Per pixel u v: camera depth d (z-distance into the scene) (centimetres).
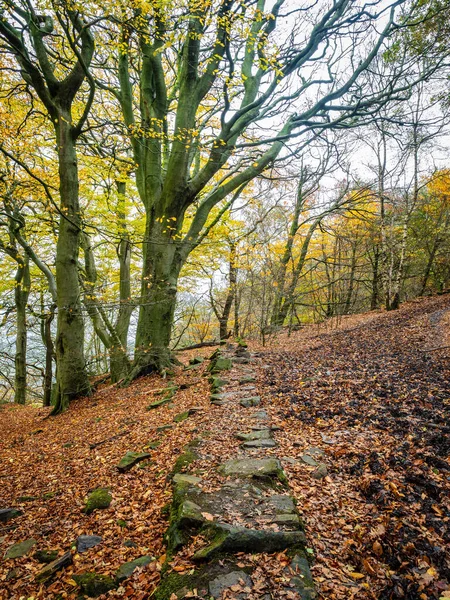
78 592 320
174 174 1127
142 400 980
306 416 636
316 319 2497
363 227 2214
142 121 1124
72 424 952
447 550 312
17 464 732
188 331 2403
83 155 1254
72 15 783
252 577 285
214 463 483
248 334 2067
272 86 1000
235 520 347
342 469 455
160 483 479
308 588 271
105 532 405
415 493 389
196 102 1110
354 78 1130
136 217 1527
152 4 747
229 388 857
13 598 334
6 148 1069
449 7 1038
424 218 2427
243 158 1302
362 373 859
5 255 1593
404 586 280
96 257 1694
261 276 1755
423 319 1553
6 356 1888
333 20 1069
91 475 572
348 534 340
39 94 976
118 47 872
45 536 429
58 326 1166
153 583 309
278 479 425
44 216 1309
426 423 545
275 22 1044
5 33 851
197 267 1773
